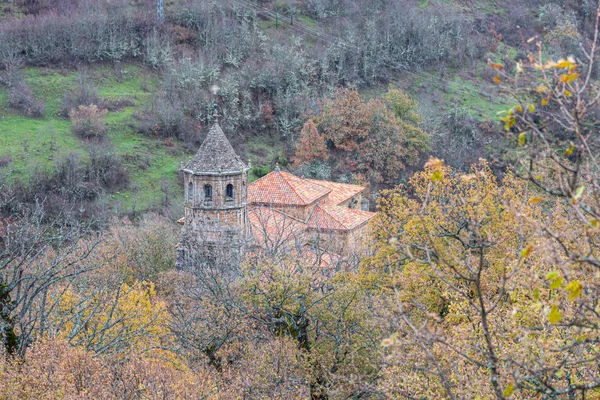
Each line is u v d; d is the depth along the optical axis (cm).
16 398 2114
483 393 1705
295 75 11844
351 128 9956
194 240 5466
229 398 2584
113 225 7238
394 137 9769
